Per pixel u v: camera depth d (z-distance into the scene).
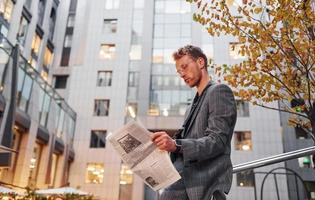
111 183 26.92
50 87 23.34
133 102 29.98
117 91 30.34
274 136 27.05
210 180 1.72
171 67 30.95
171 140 1.69
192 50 2.14
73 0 36.94
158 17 33.28
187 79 2.13
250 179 24.89
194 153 1.66
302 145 26.33
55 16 34.88
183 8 33.31
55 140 23.94
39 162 21.94
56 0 35.44
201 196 1.68
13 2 24.94
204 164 1.77
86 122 29.41
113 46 32.47
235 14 24.64
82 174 27.47
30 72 19.73
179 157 1.95
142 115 28.97
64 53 33.59
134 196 26.34
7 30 23.88
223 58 29.77
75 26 34.97
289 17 5.34
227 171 1.76
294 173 3.73
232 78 6.05
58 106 24.75
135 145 1.79
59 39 34.25
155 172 1.73
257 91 5.83
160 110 29.28
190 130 1.96
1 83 16.56
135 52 32.06
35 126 20.25
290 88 5.38
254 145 26.94
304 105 5.03
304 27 5.33
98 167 27.77
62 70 32.62
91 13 34.09
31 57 28.41
